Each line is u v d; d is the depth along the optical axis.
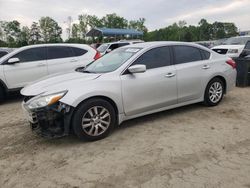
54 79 4.78
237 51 12.64
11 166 3.76
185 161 3.68
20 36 70.12
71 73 5.12
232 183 3.15
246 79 8.60
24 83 7.92
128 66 4.79
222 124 5.02
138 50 5.07
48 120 4.15
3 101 7.88
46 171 3.59
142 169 3.52
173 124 5.10
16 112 6.59
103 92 4.39
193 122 5.17
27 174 3.54
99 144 4.33
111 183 3.25
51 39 73.00
